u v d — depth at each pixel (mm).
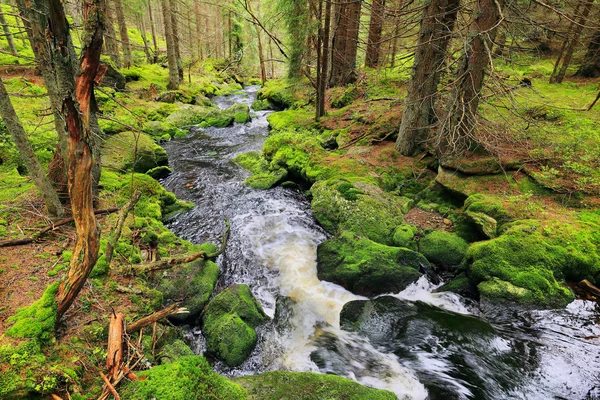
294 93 17016
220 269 6695
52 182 5809
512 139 8234
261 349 5020
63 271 4523
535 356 4824
